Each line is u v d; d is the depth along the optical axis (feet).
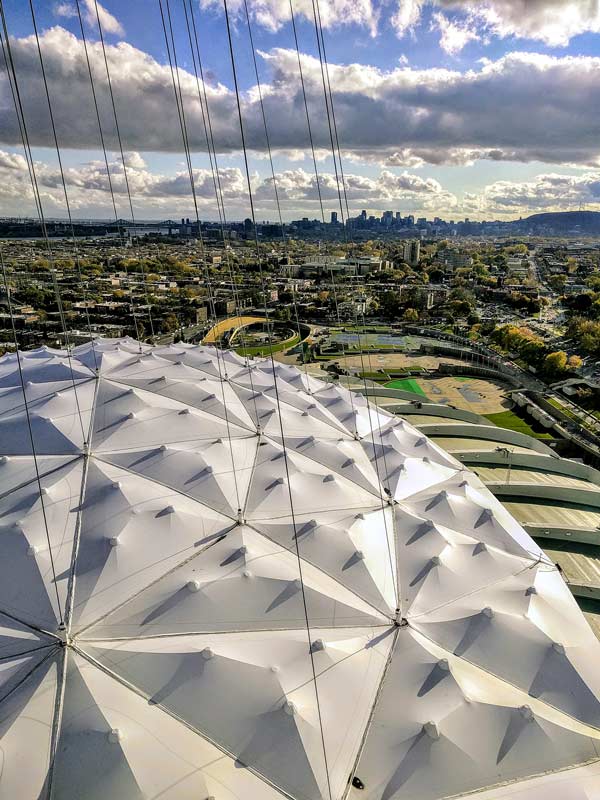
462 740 48.78
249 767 45.80
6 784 41.42
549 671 57.11
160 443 85.87
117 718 45.98
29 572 59.62
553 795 46.26
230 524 71.41
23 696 47.67
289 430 99.71
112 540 62.80
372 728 50.52
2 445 82.89
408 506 83.82
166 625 56.54
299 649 54.39
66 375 104.78
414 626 61.05
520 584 68.23
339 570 66.59
